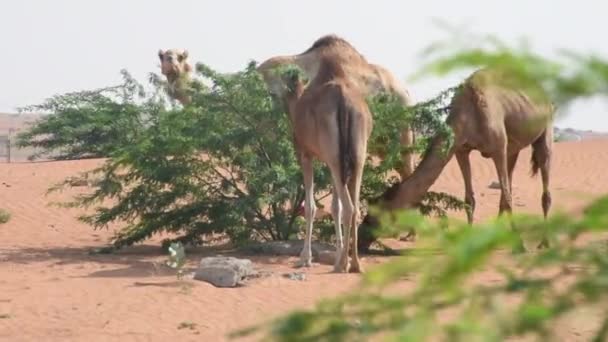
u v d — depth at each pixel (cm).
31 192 6962
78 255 4578
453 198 4375
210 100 4528
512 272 342
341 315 341
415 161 5406
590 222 321
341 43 5228
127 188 6662
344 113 3669
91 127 9819
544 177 4553
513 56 309
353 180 3712
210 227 4572
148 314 3069
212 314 3080
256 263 4156
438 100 4253
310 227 4016
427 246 332
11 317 3028
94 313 3084
